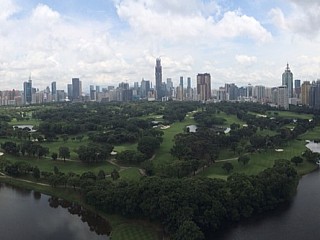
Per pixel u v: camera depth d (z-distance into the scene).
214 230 188.38
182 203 187.50
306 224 196.88
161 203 188.50
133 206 199.75
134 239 180.12
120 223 199.62
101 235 191.38
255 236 183.62
